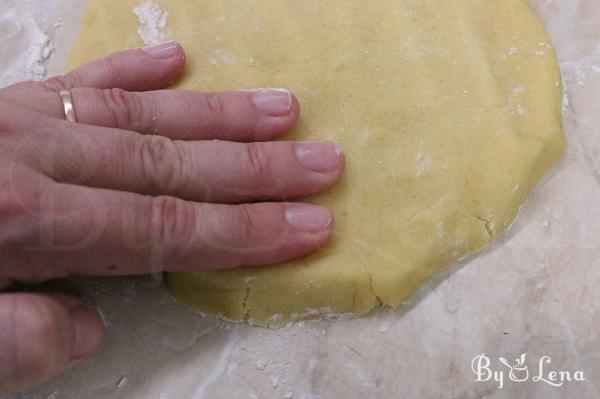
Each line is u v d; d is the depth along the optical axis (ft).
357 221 0.73
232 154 0.69
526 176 0.75
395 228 0.73
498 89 0.77
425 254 0.73
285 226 0.69
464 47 0.79
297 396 0.72
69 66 0.83
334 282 0.71
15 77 0.87
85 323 0.68
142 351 0.73
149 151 0.68
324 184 0.71
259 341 0.74
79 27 0.90
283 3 0.83
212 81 0.79
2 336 0.60
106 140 0.66
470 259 0.76
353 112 0.76
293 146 0.71
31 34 0.90
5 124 0.64
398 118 0.76
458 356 0.73
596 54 0.86
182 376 0.73
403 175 0.74
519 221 0.78
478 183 0.74
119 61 0.76
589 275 0.75
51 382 0.72
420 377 0.72
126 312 0.75
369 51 0.79
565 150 0.81
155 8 0.85
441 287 0.75
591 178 0.79
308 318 0.74
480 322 0.74
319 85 0.78
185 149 0.69
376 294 0.72
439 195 0.73
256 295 0.73
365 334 0.74
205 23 0.83
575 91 0.84
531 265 0.76
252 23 0.82
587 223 0.77
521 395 0.71
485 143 0.75
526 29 0.81
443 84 0.77
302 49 0.80
